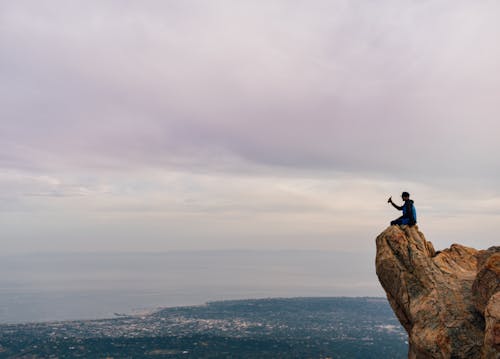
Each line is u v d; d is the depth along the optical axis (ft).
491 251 58.29
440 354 56.44
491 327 47.70
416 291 64.64
